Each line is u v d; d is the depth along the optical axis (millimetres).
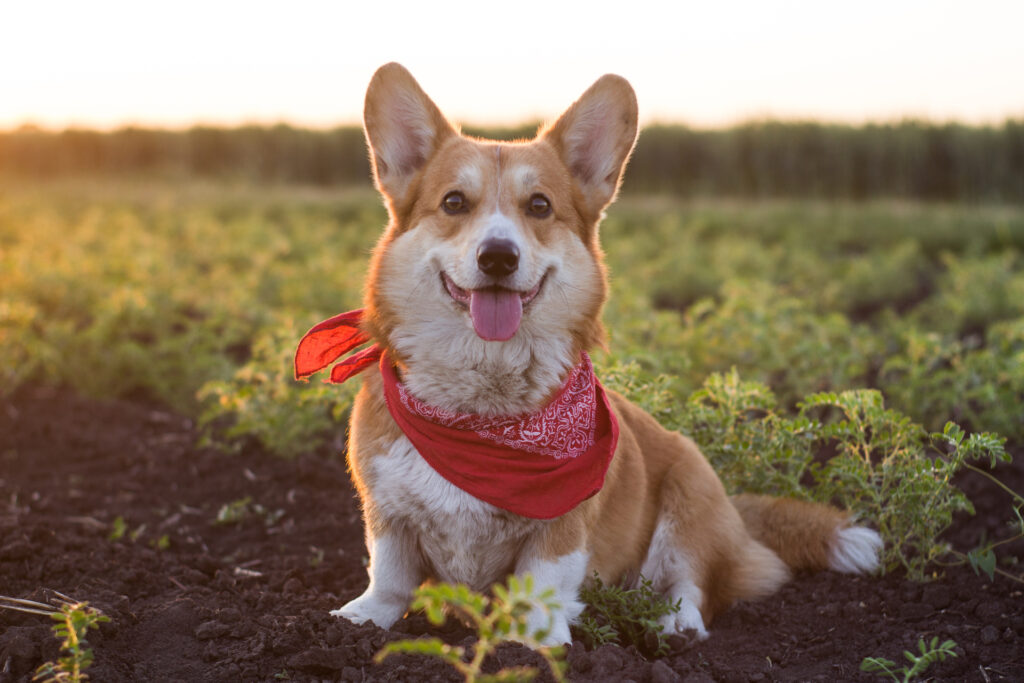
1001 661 3590
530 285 3619
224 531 5410
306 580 4605
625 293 9320
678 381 6258
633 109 4152
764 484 4973
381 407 3742
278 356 6434
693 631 3945
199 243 16172
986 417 6629
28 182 33219
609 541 4062
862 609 4145
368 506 3795
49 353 7738
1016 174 25859
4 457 6293
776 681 3541
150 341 9594
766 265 15219
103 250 14852
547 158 4051
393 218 4121
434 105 4133
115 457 6402
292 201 25859
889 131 27234
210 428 6926
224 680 3209
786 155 28453
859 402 4547
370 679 3164
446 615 4004
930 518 4309
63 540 4656
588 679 3301
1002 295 11852
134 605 3898
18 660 3176
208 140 36125
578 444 3719
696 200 26969
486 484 3537
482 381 3678
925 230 20219
